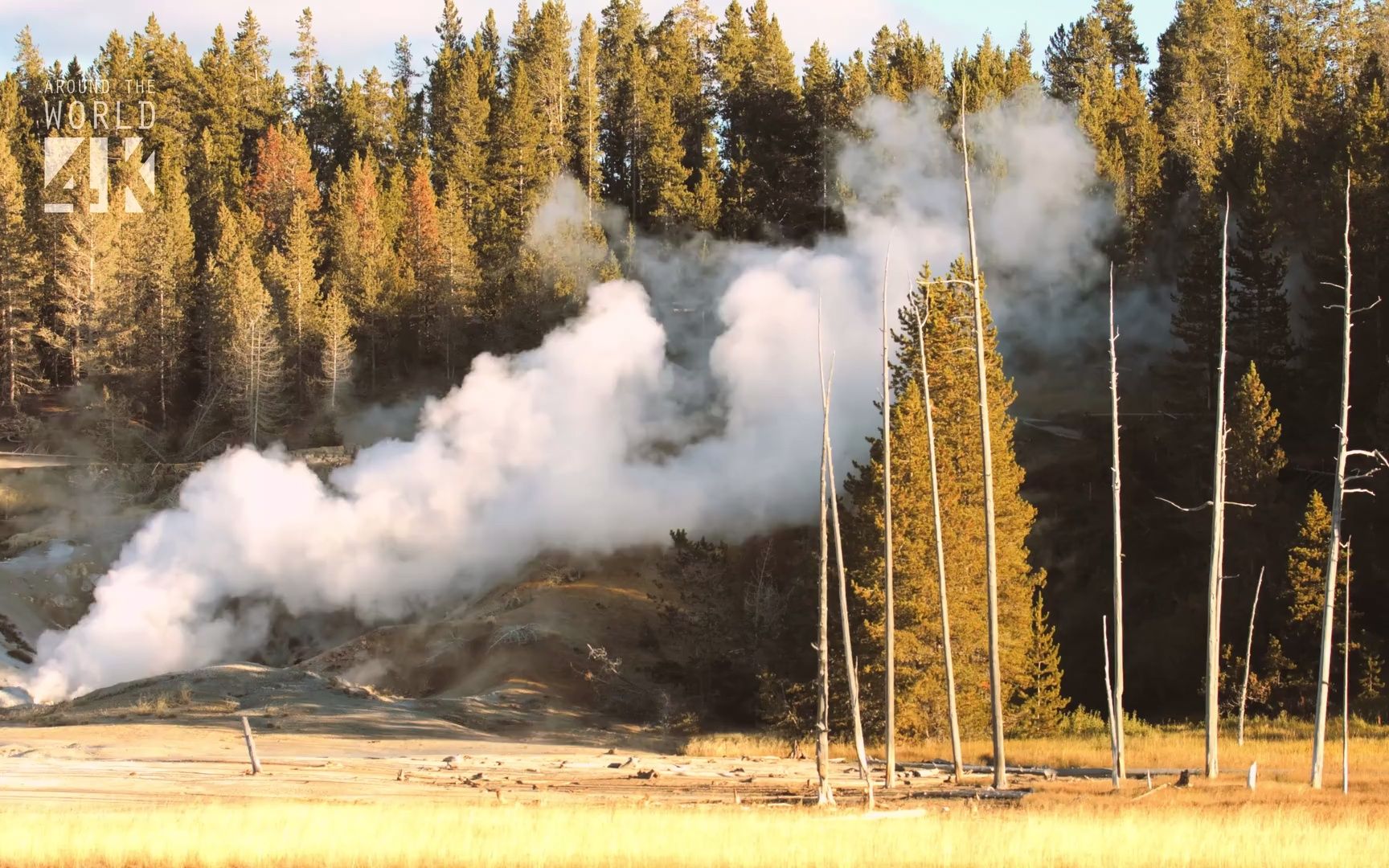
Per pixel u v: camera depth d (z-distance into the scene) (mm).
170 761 41125
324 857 21094
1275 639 52781
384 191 125062
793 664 56719
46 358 113625
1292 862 21562
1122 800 29578
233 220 114375
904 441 49906
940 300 54031
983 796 32625
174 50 145375
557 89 136000
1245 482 58500
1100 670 60625
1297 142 84812
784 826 24406
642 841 22453
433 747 48188
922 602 49062
